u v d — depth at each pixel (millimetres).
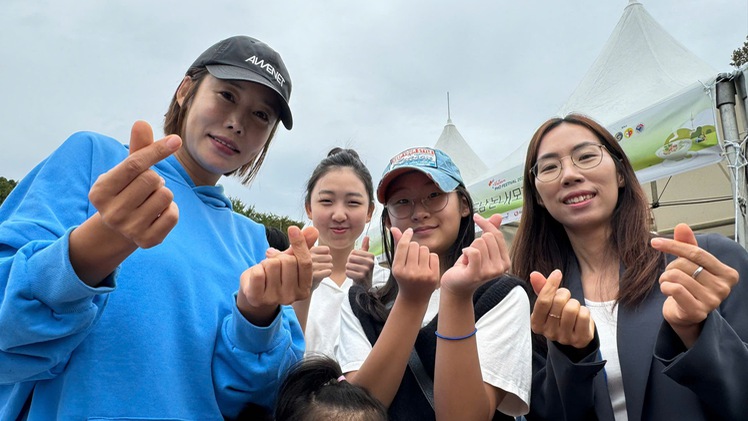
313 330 2295
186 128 1397
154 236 810
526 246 2072
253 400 1213
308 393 1294
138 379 992
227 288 1273
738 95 3375
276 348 1201
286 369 1320
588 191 1804
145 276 1078
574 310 1240
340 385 1308
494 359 1399
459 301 1284
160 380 1017
